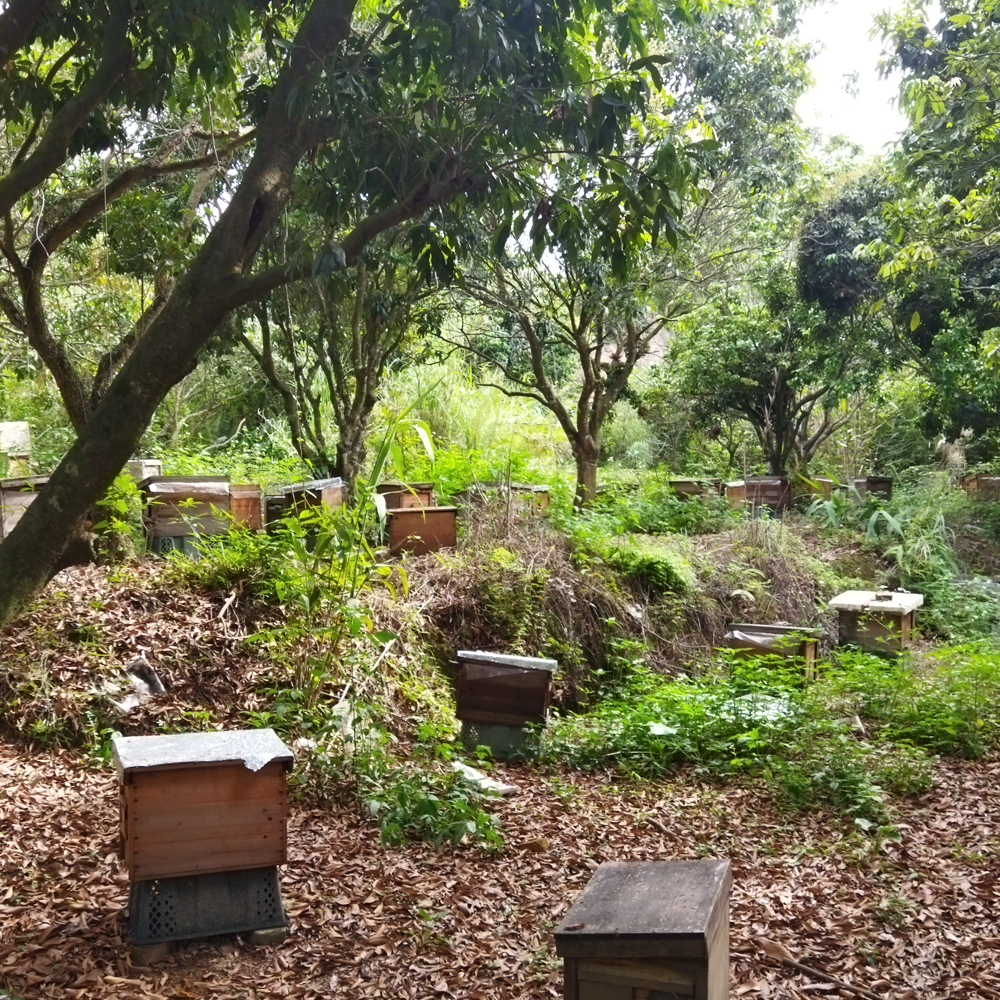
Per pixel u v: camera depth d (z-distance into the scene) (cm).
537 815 612
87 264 1218
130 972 387
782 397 2017
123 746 421
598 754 760
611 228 504
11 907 431
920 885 502
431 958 414
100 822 534
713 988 250
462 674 761
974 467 2034
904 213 1072
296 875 489
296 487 968
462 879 499
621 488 1717
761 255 1670
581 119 480
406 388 1698
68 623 745
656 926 243
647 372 2350
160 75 573
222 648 771
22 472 1170
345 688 749
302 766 630
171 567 863
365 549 781
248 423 1841
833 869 527
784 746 718
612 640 1115
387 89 593
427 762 688
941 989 394
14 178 440
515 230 520
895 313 1634
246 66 864
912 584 1498
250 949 413
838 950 429
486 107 489
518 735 754
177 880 407
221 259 382
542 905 472
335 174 543
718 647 1203
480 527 1180
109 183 738
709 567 1334
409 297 1166
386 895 472
